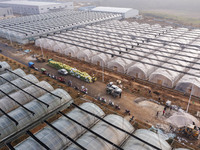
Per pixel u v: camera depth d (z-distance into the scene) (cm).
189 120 2562
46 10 15088
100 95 3722
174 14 16762
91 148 2100
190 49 5719
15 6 16675
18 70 4194
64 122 2538
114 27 9006
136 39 6712
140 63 4625
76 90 3894
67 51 5894
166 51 5569
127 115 3122
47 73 4566
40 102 3031
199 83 3644
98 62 5172
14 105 3103
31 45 7075
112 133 2341
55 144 2223
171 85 3988
